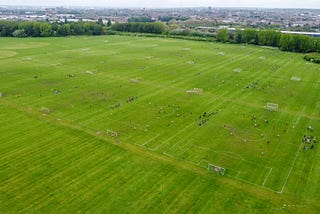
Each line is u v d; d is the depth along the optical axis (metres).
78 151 76.12
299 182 65.75
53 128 88.62
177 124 93.88
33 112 100.44
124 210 56.25
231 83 140.25
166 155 75.56
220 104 112.75
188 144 81.56
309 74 160.50
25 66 165.50
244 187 63.78
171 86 133.25
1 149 76.06
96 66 167.50
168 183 64.44
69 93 121.00
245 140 84.81
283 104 115.00
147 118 97.75
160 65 172.75
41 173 66.69
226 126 93.56
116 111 102.94
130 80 140.75
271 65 180.00
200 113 103.38
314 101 119.06
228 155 76.56
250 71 163.75
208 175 67.69
